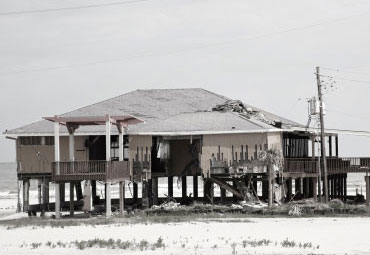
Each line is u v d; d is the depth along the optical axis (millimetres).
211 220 57156
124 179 63812
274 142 67438
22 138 68312
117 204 76812
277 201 68000
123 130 66000
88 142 67375
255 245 41219
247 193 67938
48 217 62688
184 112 75750
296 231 48969
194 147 69750
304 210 63500
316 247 40688
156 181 71250
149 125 68688
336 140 77875
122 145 63438
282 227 51469
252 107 80562
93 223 54844
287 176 68438
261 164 66312
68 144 67250
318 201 69562
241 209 63625
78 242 42531
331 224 54156
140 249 39688
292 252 38594
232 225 52719
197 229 49875
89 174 59312
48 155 67938
